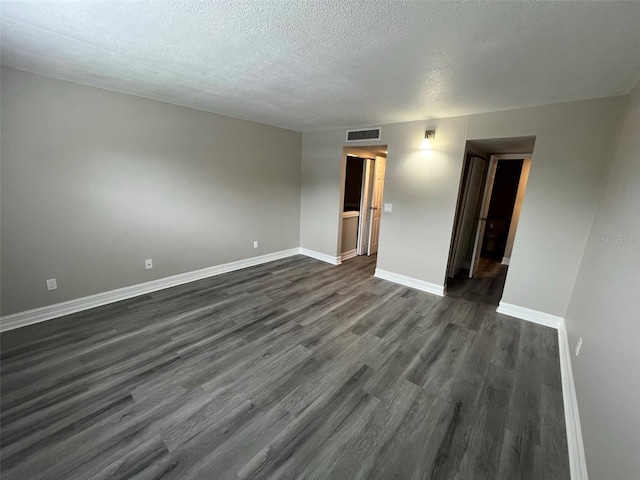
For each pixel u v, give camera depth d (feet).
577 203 8.92
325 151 15.88
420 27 4.89
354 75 7.29
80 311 9.78
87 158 9.30
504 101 8.87
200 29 5.33
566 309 9.42
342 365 7.45
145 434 5.31
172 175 11.54
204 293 11.75
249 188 14.64
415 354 8.01
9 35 5.75
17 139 7.98
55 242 9.00
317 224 17.11
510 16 4.43
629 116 6.93
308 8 4.49
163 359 7.46
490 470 4.84
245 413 5.85
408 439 5.37
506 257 17.28
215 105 11.14
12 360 7.19
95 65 7.32
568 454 5.16
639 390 3.23
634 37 4.80
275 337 8.66
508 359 7.88
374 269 15.71
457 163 11.25
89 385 6.46
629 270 4.52
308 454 5.02
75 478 4.50
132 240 10.80
